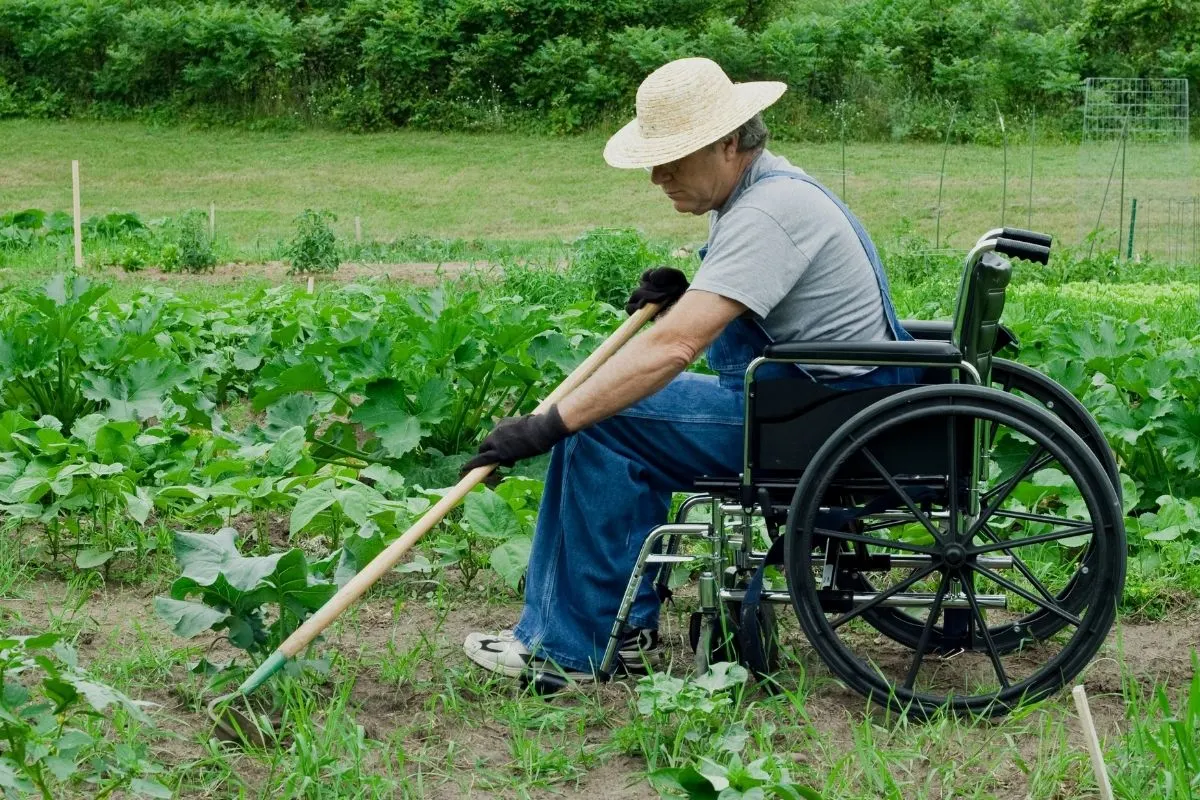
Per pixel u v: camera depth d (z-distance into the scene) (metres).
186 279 14.88
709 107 3.64
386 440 5.55
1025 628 3.94
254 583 3.36
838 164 28.09
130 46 35.31
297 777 3.10
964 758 3.35
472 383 6.07
